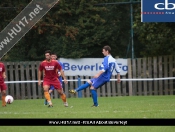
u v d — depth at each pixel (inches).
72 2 2962.6
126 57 2962.6
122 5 3073.3
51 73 1825.8
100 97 2719.0
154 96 2738.7
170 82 2982.3
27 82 2864.2
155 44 2999.5
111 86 2950.3
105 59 1764.3
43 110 1594.5
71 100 2438.5
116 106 1752.0
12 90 2869.1
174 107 1652.3
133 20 3046.3
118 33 3078.2
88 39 2960.1
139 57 3157.0
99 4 2930.6
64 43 2928.2
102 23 3002.0
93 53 3036.4
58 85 1828.2
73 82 2945.4
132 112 1438.2
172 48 2974.9
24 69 2888.8
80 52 2938.0
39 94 2898.6
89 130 1066.7
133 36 3011.8
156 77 2957.7
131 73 2945.4
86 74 2938.0
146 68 2957.7
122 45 3105.3
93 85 1772.9
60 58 2933.1
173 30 2886.3
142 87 2972.4
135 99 2406.5
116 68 1787.6
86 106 1815.9
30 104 2123.5
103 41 2999.5
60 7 2942.9
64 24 2974.9
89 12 2987.2
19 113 1466.5
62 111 1521.9
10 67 2864.2
